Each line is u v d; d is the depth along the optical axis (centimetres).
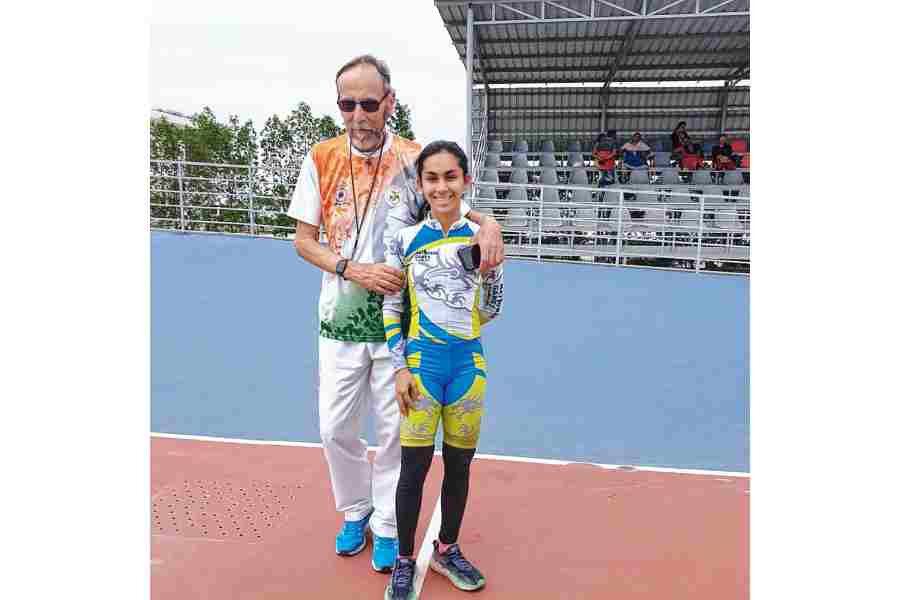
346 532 286
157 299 730
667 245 1127
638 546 298
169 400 500
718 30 1145
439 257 236
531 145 1630
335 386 262
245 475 372
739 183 1255
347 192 254
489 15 1044
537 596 256
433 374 238
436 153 232
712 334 658
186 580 264
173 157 2036
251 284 790
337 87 245
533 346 622
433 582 265
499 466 395
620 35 1173
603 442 439
